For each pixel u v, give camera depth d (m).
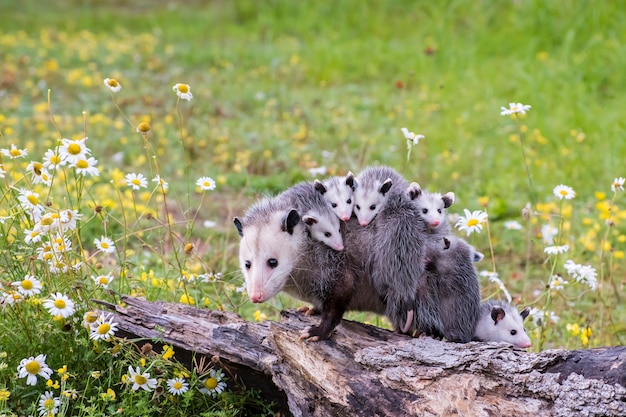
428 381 5.30
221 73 19.36
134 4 28.17
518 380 5.09
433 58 18.66
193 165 13.17
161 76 19.08
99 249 7.00
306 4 23.33
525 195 11.93
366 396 5.43
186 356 6.09
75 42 21.86
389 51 19.88
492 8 20.05
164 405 5.97
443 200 7.07
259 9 24.48
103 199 10.48
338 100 17.05
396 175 7.30
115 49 21.12
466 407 5.12
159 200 11.45
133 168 12.82
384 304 6.48
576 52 17.59
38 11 27.09
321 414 5.62
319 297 6.25
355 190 6.54
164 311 6.21
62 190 10.93
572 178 12.42
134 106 16.22
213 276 7.25
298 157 13.30
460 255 6.34
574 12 18.30
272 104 16.12
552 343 8.01
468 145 13.73
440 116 15.44
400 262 6.25
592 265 9.78
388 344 5.70
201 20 24.89
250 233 6.29
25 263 6.73
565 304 8.42
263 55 20.44
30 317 6.34
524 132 14.24
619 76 15.93
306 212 6.36
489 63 17.86
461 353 5.31
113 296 6.64
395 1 22.25
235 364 5.96
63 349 6.18
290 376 5.77
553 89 15.70
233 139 14.12
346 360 5.68
